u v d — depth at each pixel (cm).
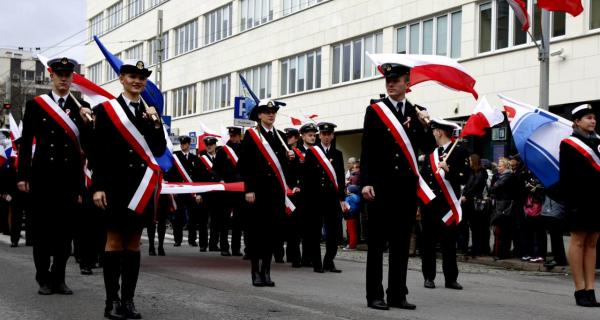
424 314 680
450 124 899
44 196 723
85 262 934
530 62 1722
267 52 2864
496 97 1811
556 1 1102
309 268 1108
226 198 1278
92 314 633
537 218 1159
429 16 2039
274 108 874
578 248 770
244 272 1005
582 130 776
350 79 2383
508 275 1081
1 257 1105
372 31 2262
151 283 856
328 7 2478
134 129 608
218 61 3262
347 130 2380
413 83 912
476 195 1268
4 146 1415
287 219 1109
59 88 729
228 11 3197
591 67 1578
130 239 615
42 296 731
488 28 1853
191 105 3562
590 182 759
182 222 1497
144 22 3972
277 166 856
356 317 647
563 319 678
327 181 1048
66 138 727
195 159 1416
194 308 677
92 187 609
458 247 1309
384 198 691
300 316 645
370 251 704
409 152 688
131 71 620
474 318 668
